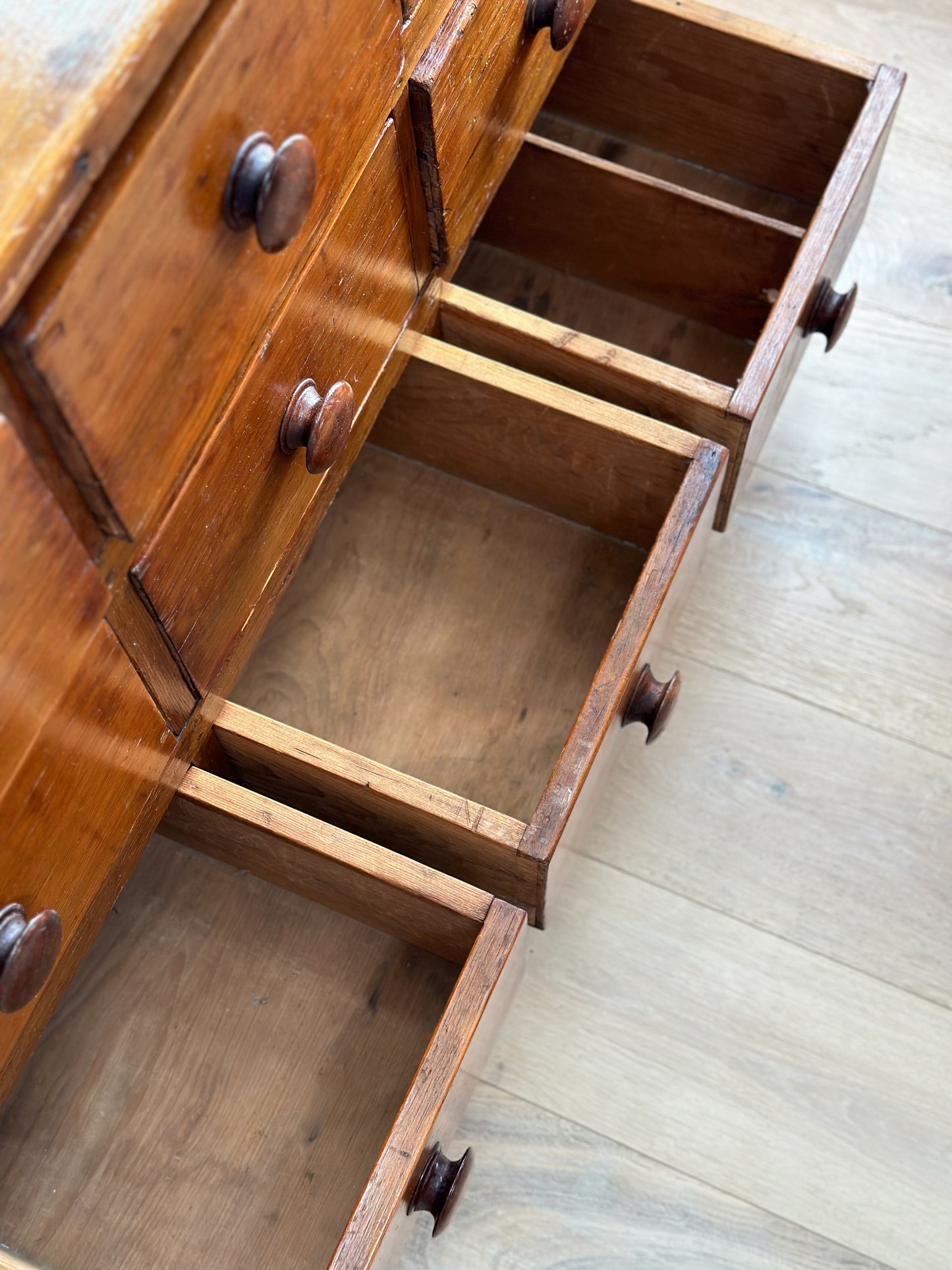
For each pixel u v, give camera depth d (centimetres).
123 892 87
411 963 85
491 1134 92
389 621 97
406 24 59
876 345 115
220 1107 82
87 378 42
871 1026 94
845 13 125
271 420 62
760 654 105
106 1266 78
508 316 85
